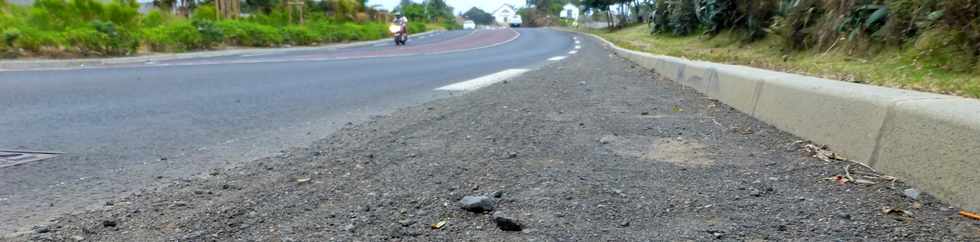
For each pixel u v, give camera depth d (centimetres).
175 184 250
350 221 195
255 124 429
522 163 278
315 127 415
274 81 773
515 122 398
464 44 2616
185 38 1853
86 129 404
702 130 371
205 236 182
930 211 205
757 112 416
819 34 888
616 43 2100
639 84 671
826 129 309
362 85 727
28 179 263
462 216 201
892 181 242
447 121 408
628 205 212
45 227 194
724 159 288
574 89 608
